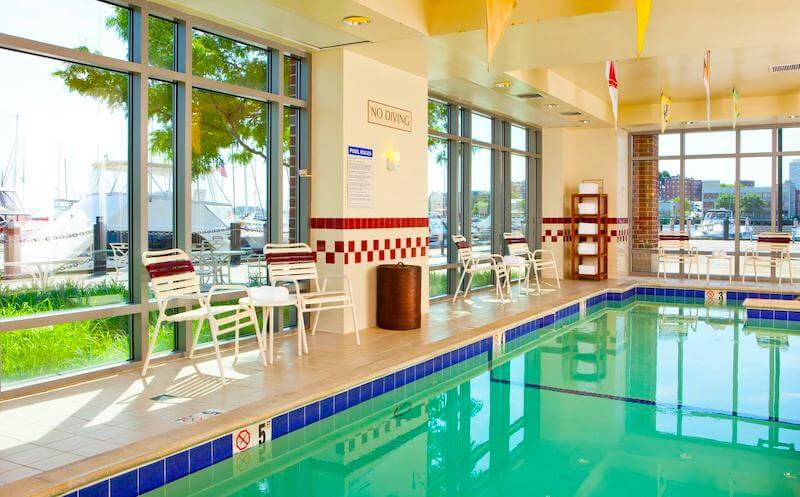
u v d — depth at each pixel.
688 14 5.77
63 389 4.87
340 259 7.12
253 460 4.06
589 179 13.62
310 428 4.66
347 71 7.07
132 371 5.42
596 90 11.32
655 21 5.98
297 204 7.31
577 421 4.88
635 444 4.34
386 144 7.71
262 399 4.57
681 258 13.44
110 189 5.45
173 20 5.82
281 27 6.12
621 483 3.69
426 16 6.38
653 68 9.65
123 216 5.57
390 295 7.34
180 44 5.86
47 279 5.04
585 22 6.00
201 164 6.21
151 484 3.55
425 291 8.54
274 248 6.49
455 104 10.27
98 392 4.78
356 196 7.25
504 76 8.30
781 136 13.03
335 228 7.14
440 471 3.92
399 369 5.67
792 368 6.52
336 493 3.59
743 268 13.11
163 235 5.89
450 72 8.05
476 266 9.91
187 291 5.43
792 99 11.74
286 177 7.16
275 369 5.47
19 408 4.39
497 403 5.36
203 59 6.16
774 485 3.65
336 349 6.27
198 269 6.21
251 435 4.19
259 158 6.86
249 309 5.54
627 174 14.23
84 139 5.25
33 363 4.88
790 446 4.29
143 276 5.59
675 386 5.84
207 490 3.62
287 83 7.14
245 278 6.77
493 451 4.25
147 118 5.61
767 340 8.02
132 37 5.50
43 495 3.05
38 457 3.52
